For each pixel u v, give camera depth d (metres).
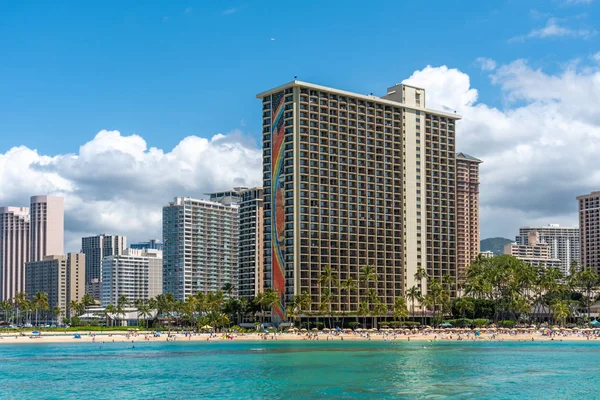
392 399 102.25
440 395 105.81
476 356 171.88
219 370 142.25
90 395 110.19
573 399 102.62
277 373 135.12
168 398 106.31
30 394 111.81
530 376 128.12
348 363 153.62
